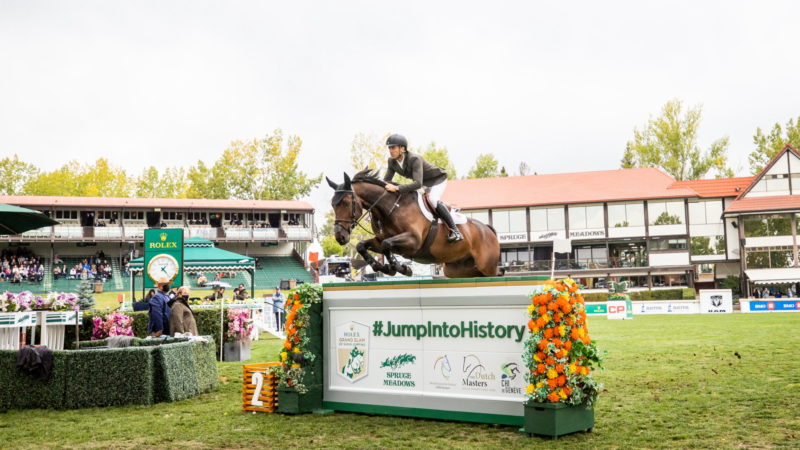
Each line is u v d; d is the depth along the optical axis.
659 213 49.91
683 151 59.53
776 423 6.29
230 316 13.97
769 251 47.22
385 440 6.05
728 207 47.78
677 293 42.44
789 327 19.08
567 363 6.03
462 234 7.55
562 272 50.34
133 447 5.99
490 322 6.66
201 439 6.28
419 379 7.12
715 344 14.27
